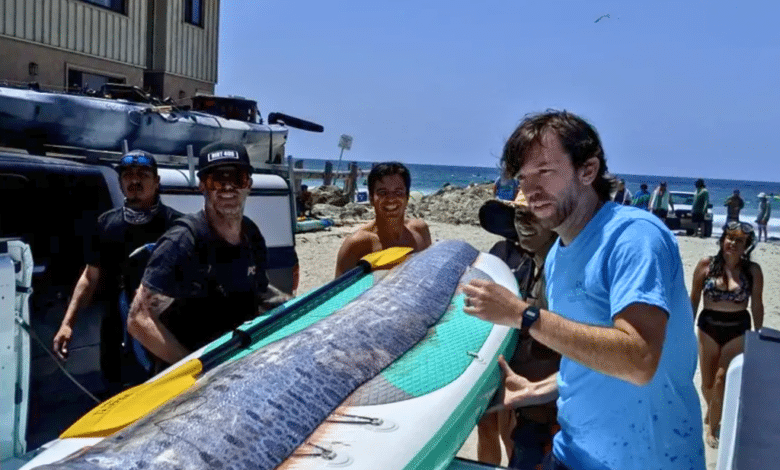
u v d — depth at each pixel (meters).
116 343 4.64
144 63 15.67
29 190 4.57
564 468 2.68
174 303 3.69
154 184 4.70
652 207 25.31
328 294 4.04
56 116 6.12
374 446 2.45
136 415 2.43
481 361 3.38
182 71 16.48
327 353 2.90
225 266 3.84
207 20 17.34
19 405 3.20
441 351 3.38
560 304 2.50
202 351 3.38
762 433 1.73
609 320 2.33
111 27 14.58
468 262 4.70
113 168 5.12
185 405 2.38
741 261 5.85
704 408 6.57
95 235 4.57
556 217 2.40
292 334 3.11
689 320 2.40
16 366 3.18
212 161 3.70
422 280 4.05
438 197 27.14
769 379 2.03
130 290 4.44
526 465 3.51
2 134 6.05
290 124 9.12
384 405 2.76
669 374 2.39
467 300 2.32
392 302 3.63
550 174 2.34
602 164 2.42
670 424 2.45
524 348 3.89
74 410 4.46
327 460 2.31
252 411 2.38
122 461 2.05
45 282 4.48
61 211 4.73
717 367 5.87
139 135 6.66
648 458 2.47
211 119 7.53
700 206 24.52
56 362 3.96
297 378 2.65
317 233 18.28
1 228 4.42
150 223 4.71
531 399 3.20
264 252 4.25
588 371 2.54
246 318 3.99
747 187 173.12
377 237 4.99
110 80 14.73
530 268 4.59
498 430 4.08
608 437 2.51
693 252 18.44
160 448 2.12
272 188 6.26
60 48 13.41
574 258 2.40
